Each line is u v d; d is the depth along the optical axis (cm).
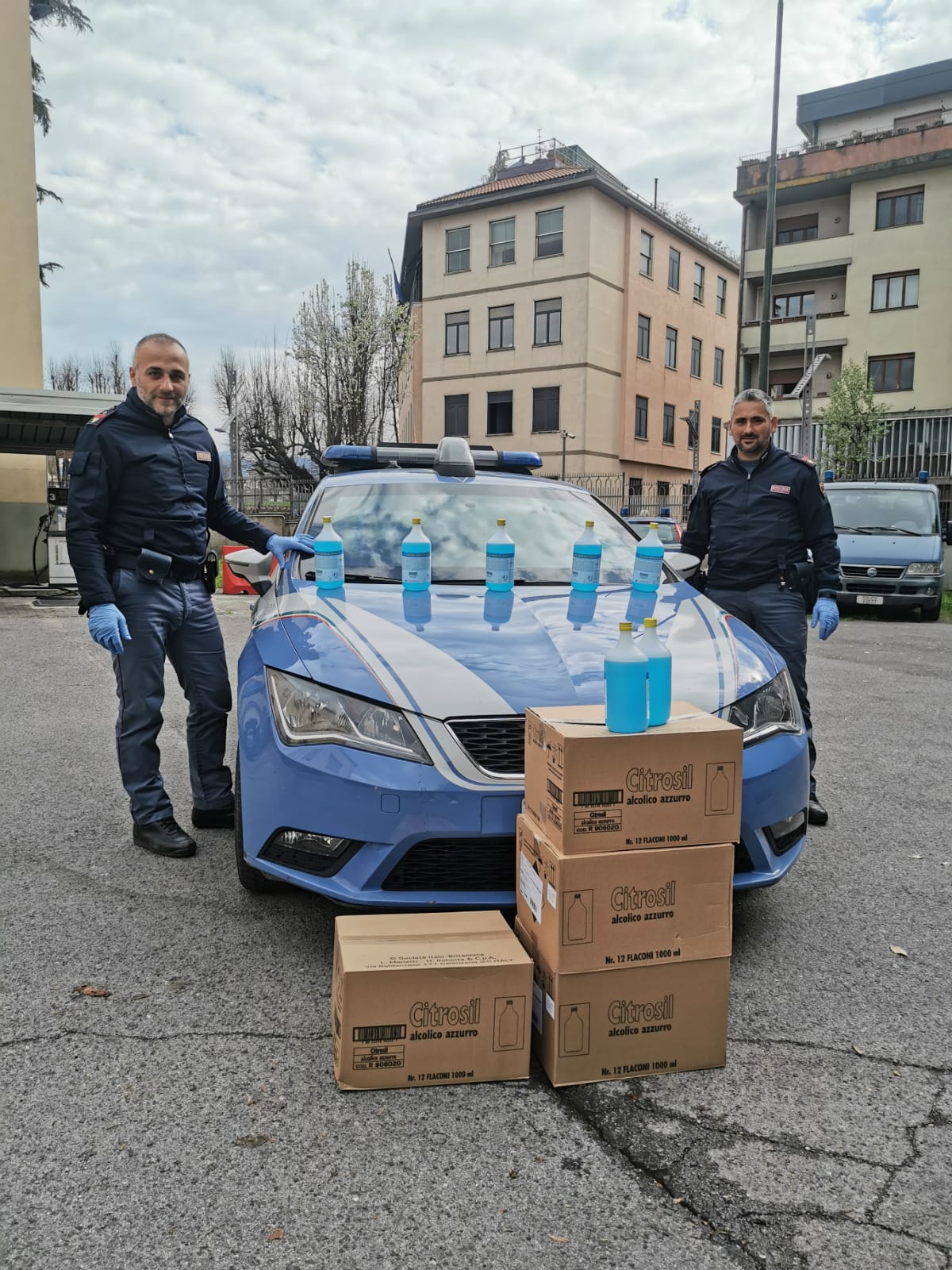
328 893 247
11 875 328
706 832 211
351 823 241
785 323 3020
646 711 206
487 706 245
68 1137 189
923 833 395
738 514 405
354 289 2869
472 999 209
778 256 3033
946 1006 250
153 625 344
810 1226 168
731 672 277
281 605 320
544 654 272
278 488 2394
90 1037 226
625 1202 174
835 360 2989
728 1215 171
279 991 249
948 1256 162
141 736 349
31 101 1412
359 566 352
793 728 281
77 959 266
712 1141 192
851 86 3494
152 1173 179
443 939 219
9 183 1402
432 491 407
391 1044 206
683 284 3506
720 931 215
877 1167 185
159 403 338
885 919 307
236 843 300
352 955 209
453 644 275
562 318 3058
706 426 3772
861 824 407
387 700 249
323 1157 185
